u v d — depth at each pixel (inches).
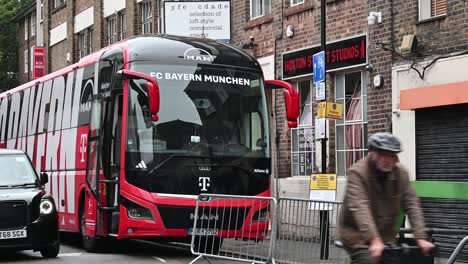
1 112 815.7
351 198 217.9
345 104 619.5
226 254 431.2
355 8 595.2
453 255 229.5
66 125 584.1
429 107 511.5
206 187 468.8
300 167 672.4
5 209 462.0
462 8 493.4
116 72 486.3
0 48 1909.4
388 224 223.6
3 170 516.7
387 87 557.0
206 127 477.7
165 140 467.8
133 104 468.1
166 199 458.9
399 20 547.2
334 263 340.2
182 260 476.7
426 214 515.5
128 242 626.5
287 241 368.2
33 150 675.4
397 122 541.3
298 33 668.7
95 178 506.6
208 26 734.5
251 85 500.1
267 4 734.5
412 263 218.1
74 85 575.5
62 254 517.7
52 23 1437.0
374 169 219.0
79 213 547.2
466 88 477.1
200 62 488.7
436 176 512.1
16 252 531.2
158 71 477.1
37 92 679.1
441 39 509.7
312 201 353.7
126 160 462.3
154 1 999.6
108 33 1179.9
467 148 487.5
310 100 664.4
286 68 681.6
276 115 698.2
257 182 484.7
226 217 440.1
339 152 625.9
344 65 603.8
